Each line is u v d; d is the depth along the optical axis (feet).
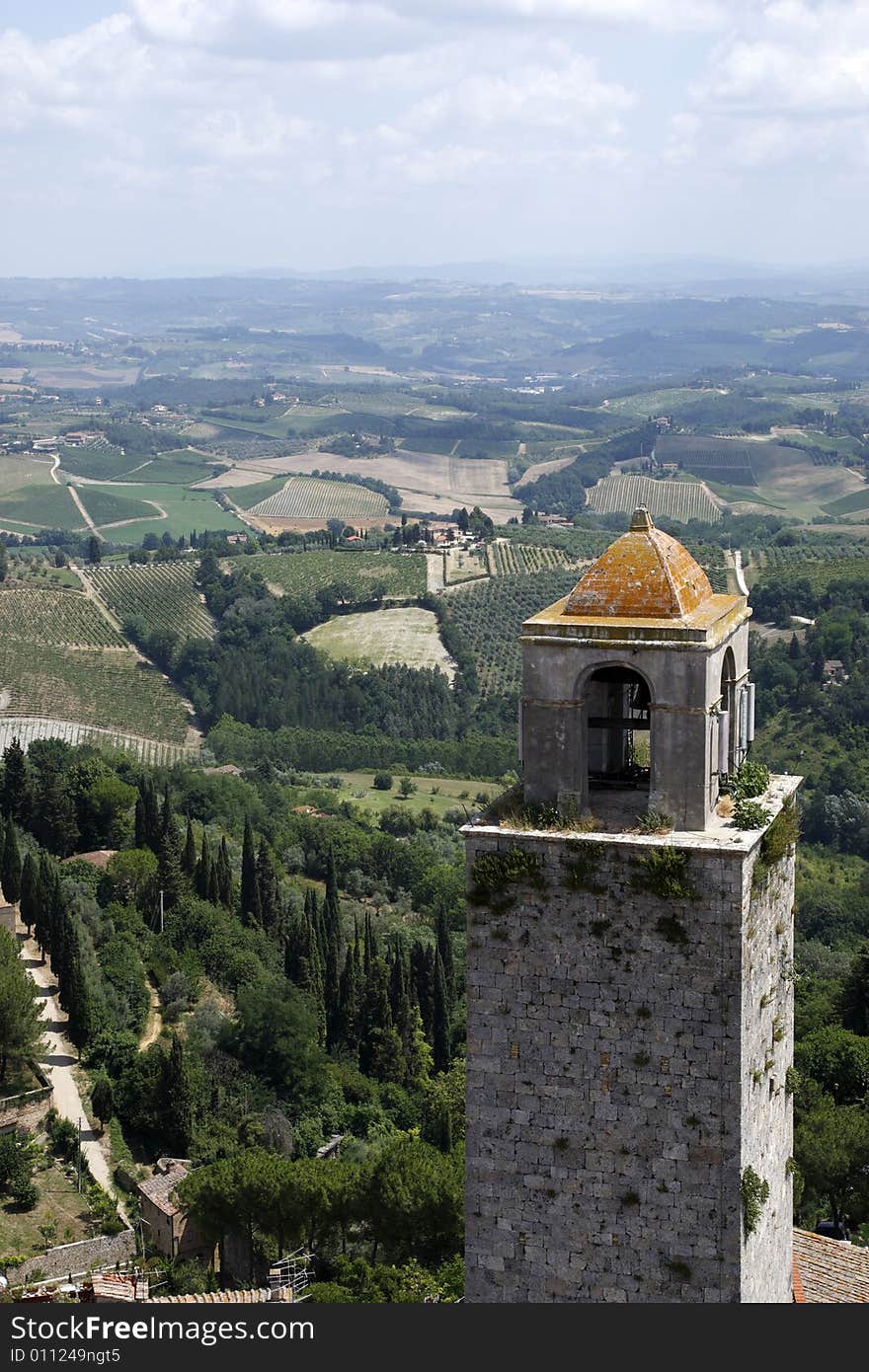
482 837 106.11
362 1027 422.82
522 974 106.22
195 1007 424.87
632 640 103.24
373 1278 221.25
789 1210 119.75
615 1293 105.81
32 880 456.04
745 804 105.50
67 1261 277.23
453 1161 241.96
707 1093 102.53
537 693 106.42
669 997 102.73
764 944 108.47
